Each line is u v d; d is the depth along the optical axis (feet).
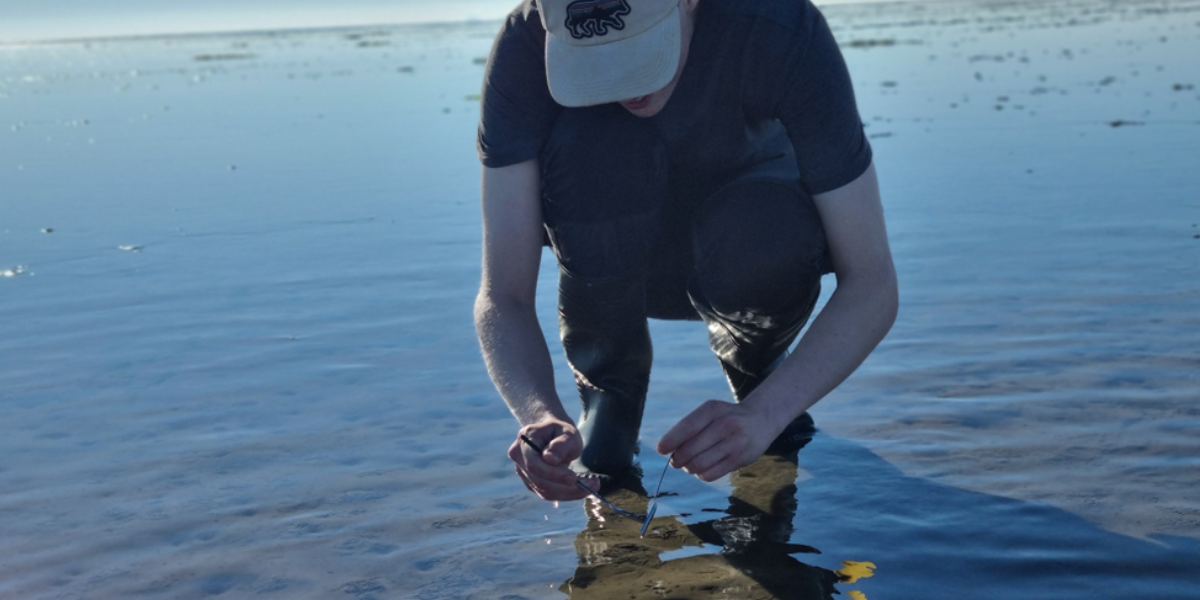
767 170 7.00
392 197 19.79
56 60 140.97
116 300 12.88
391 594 5.94
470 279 13.39
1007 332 10.12
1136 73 37.60
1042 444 7.57
